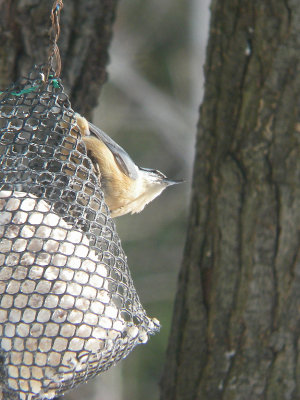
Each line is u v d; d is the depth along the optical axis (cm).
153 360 2694
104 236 1028
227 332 1209
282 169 1180
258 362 1180
